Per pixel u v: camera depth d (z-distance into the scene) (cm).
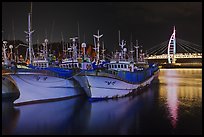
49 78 3594
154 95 4512
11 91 3975
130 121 2708
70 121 2697
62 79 3775
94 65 4428
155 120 2750
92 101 3653
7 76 3541
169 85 6391
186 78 9088
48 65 4422
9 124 2592
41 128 2483
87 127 2512
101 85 3638
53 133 2344
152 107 3406
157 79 8144
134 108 3331
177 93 4797
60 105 3447
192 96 4419
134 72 4703
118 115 2952
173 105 3553
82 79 3688
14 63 4222
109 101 3722
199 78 9075
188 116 2912
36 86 3503
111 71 3947
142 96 4341
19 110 3167
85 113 3039
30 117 2850
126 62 4547
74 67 4228
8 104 3541
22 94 3397
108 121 2712
